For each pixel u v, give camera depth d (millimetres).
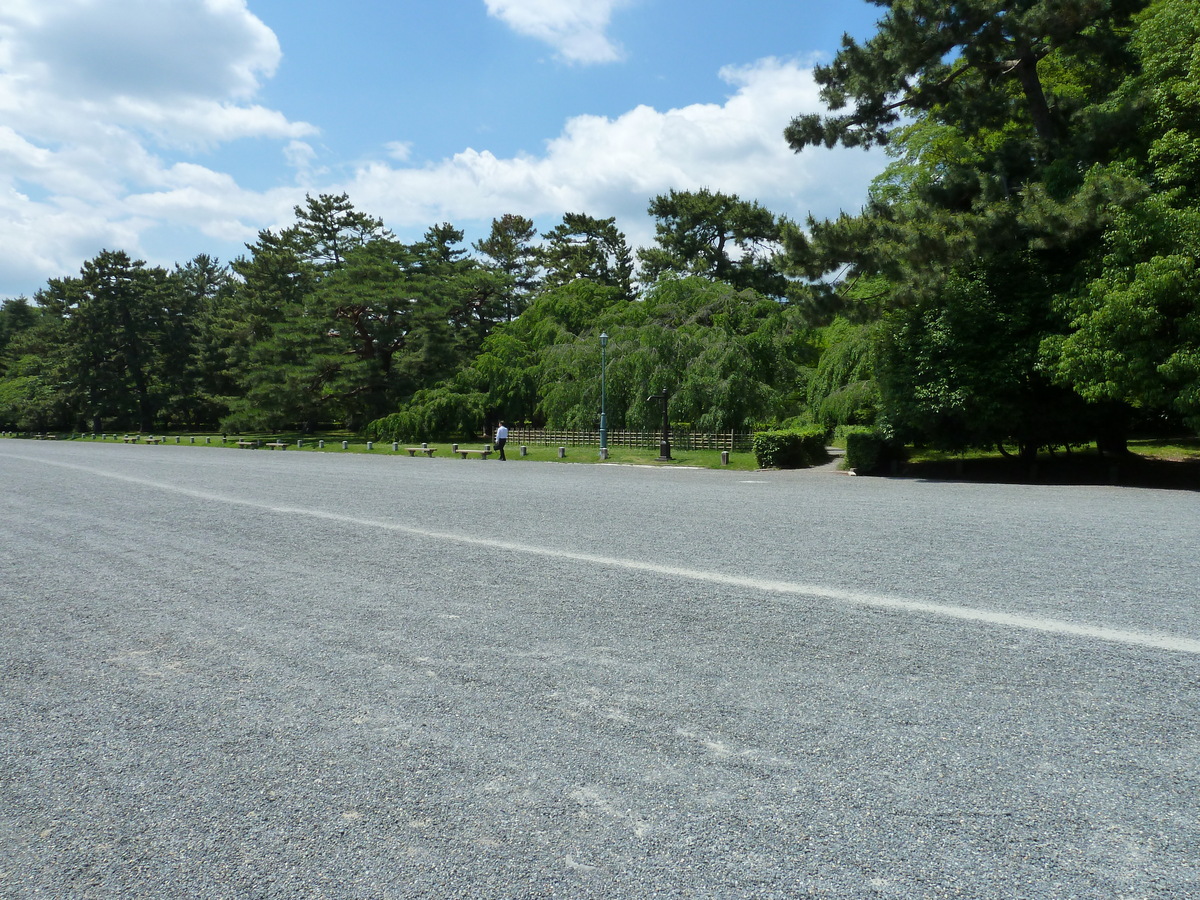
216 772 3275
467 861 2576
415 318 53125
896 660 4457
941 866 2486
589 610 5746
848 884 2402
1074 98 21109
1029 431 19828
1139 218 15562
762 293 58375
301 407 52531
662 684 4152
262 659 4797
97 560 8531
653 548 8375
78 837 2807
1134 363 15406
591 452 33250
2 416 74250
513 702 3959
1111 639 4777
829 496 14141
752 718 3672
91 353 69500
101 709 4039
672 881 2438
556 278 74125
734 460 27750
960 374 18859
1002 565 7070
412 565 7703
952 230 18859
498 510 12273
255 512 12500
